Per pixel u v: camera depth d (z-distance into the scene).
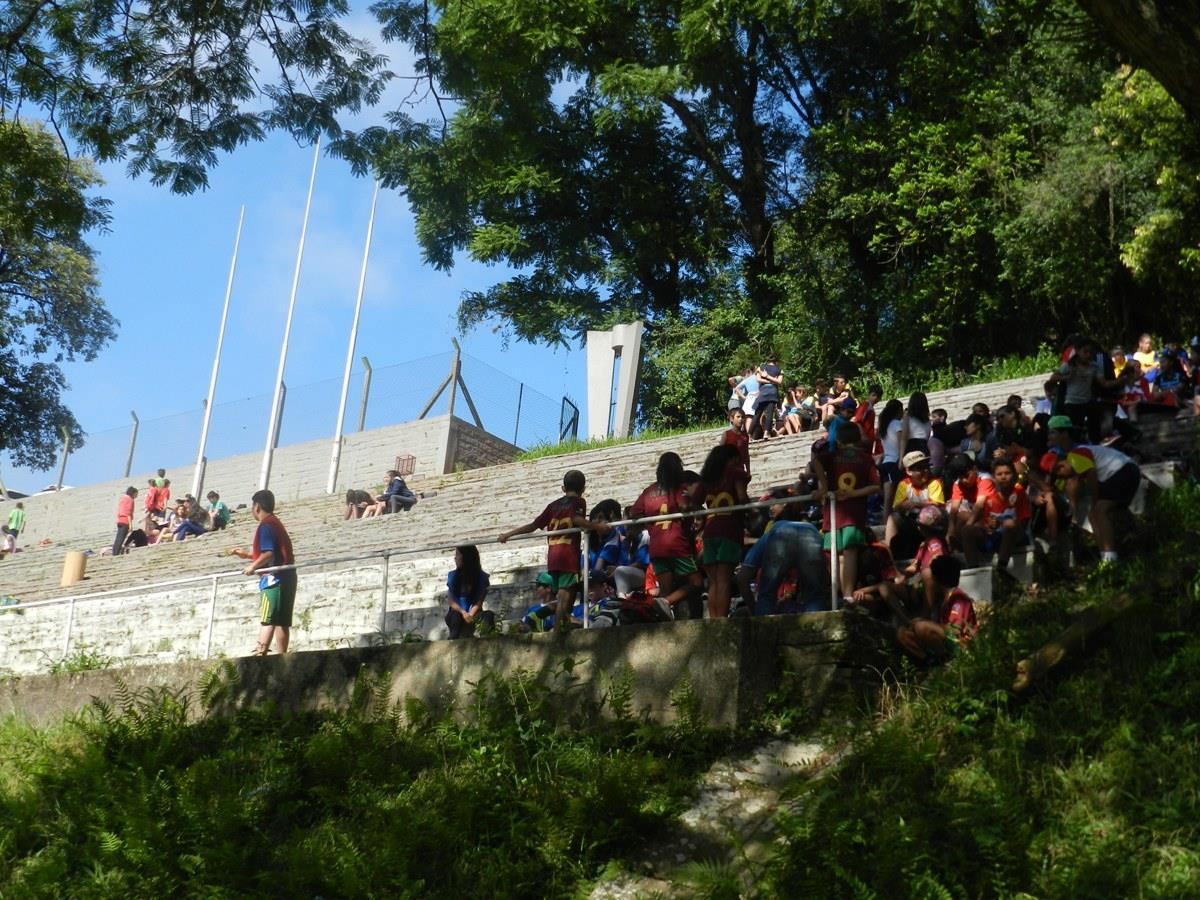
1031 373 29.48
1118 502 12.48
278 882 10.13
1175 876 7.87
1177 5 9.99
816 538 11.61
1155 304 31.61
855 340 35.81
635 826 9.74
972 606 11.34
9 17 14.77
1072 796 8.82
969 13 32.91
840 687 10.48
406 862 9.91
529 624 13.65
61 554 34.88
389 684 12.44
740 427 24.94
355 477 35.22
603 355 32.50
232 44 15.68
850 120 36.06
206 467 38.81
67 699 15.20
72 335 50.88
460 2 18.39
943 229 32.81
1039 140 32.38
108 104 15.45
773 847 8.88
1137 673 9.86
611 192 40.53
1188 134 26.44
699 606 12.49
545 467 27.72
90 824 11.69
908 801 8.97
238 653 20.59
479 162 18.11
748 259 40.81
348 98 16.25
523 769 10.84
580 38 33.16
